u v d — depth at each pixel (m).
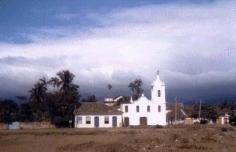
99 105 101.56
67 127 97.56
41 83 101.62
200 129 73.56
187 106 130.88
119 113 99.81
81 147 44.31
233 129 75.25
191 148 43.16
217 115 118.00
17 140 56.03
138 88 125.06
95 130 75.25
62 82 100.19
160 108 102.81
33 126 98.50
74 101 100.31
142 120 102.25
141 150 41.41
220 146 45.19
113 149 41.75
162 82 103.12
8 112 109.31
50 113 101.19
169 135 59.44
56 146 46.69
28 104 107.44
